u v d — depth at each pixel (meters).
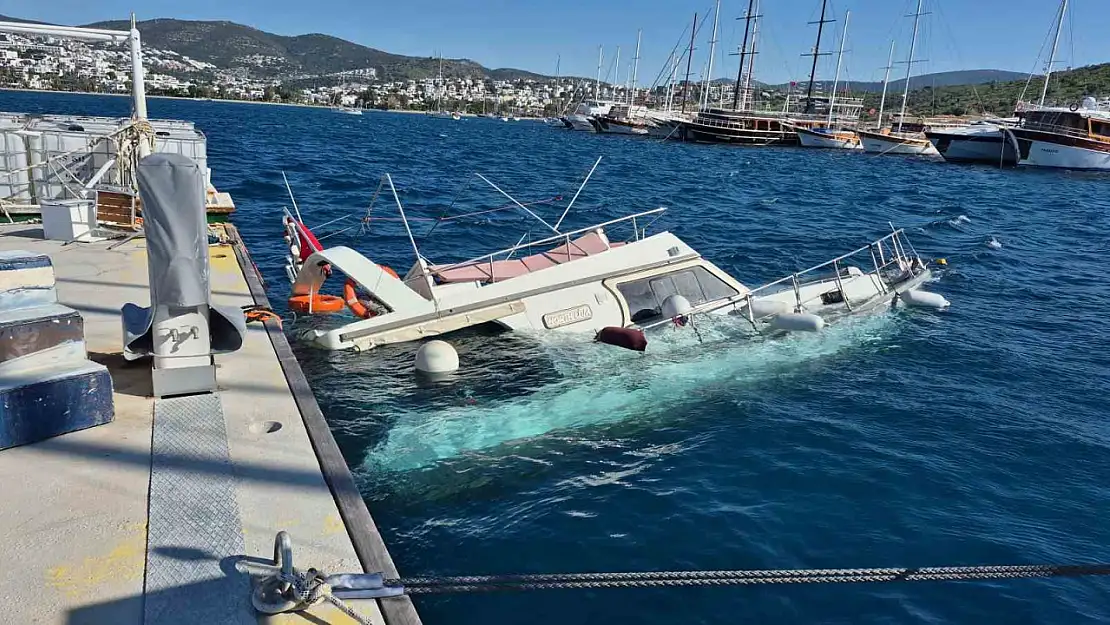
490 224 21.31
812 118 93.12
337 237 17.84
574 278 8.72
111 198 11.62
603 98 153.38
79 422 5.12
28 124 14.92
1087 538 6.27
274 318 7.86
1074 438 8.14
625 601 5.17
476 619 4.91
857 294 11.78
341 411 6.88
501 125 147.75
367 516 4.40
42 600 3.54
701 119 91.38
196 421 5.41
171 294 5.50
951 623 5.20
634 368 8.26
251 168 33.59
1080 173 56.31
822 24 97.31
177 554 3.91
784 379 9.01
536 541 5.64
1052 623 5.25
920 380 9.48
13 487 4.43
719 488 6.57
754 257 18.17
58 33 11.58
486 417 7.00
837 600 5.35
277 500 4.49
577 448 6.90
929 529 6.22
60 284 8.79
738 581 3.90
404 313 7.97
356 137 70.50
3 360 4.98
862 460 7.27
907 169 57.12
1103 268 18.48
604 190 33.88
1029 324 12.61
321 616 3.58
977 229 24.89
